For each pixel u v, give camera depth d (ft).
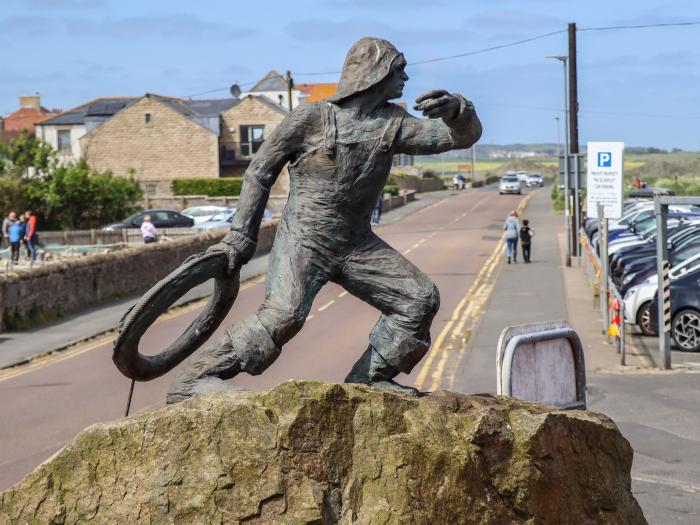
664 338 56.29
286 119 20.70
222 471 18.12
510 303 84.17
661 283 56.44
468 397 21.06
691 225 83.30
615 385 52.34
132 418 18.78
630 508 22.27
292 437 18.33
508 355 27.61
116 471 18.35
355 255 21.02
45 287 80.64
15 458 39.34
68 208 165.78
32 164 168.45
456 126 19.99
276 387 18.76
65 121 252.01
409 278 21.04
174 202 206.28
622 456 22.31
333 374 53.72
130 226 148.36
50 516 18.24
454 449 19.35
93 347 69.97
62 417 46.62
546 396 28.96
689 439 41.57
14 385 56.03
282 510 18.02
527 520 19.98
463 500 19.22
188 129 228.63
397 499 18.58
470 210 215.72
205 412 18.40
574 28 125.29
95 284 89.30
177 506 18.02
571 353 29.96
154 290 19.76
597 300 81.30
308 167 20.61
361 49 20.49
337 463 18.75
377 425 19.02
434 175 364.17
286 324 20.29
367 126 20.54
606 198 76.23
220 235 117.29
